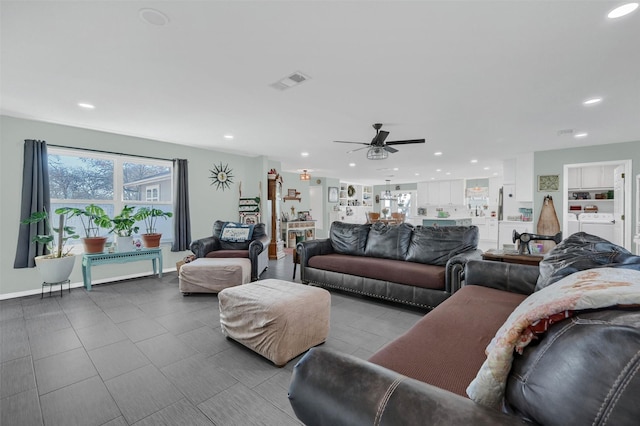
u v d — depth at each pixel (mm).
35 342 2363
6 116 3605
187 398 1679
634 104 3223
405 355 1221
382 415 690
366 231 4031
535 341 707
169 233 5207
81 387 1777
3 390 1747
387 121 3840
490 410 661
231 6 1678
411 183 13023
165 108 3354
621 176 5270
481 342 1338
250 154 6188
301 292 2311
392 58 2264
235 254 4324
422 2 1646
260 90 2861
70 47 2109
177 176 5062
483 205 10891
